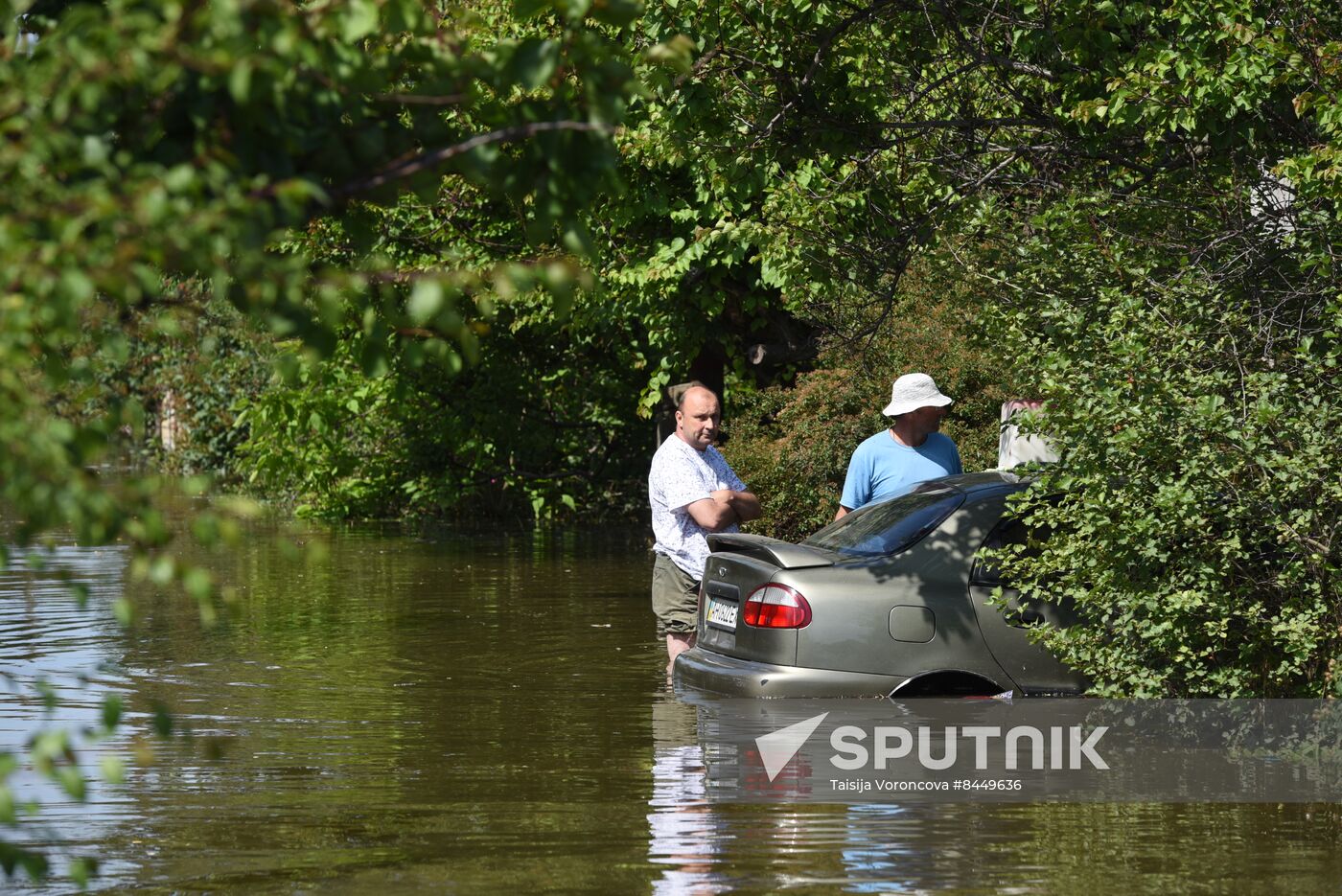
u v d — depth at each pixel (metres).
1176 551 27.73
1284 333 31.69
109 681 38.06
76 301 11.48
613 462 105.12
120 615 11.98
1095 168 41.81
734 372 78.50
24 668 40.19
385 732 31.33
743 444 67.25
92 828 23.30
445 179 60.75
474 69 14.88
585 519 102.50
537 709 33.97
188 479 12.28
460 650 43.62
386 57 15.14
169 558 12.02
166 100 13.67
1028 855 21.55
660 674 39.19
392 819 23.83
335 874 20.77
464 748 29.52
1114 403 26.66
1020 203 43.22
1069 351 28.50
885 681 30.33
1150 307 31.31
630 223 61.28
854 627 30.38
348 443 103.81
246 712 33.78
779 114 40.41
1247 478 27.11
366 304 14.27
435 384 97.94
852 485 36.59
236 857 21.66
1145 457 27.16
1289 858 21.34
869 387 64.38
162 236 11.94
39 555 12.23
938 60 44.84
